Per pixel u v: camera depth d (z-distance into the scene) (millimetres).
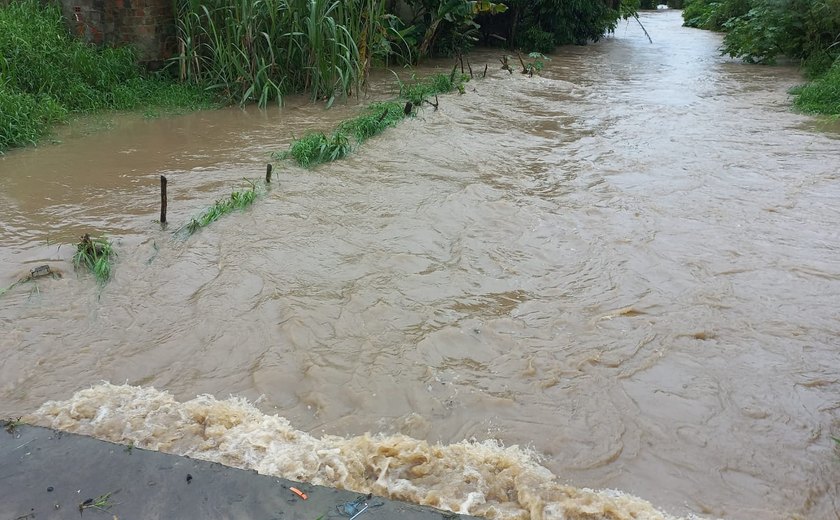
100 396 3494
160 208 5785
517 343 4043
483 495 2932
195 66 10078
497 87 11680
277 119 9062
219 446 3166
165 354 3850
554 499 2900
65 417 3324
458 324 4215
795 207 6180
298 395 3566
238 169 6879
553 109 10172
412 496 2922
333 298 4461
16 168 6734
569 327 4219
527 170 7129
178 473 2900
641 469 3109
